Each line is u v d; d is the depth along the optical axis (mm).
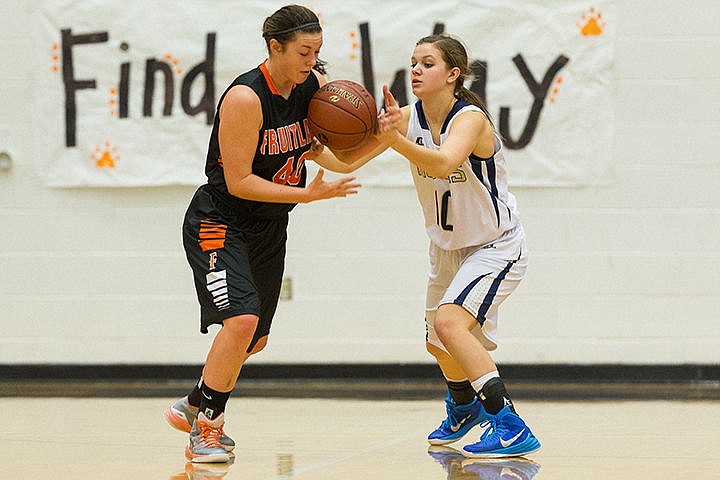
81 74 21578
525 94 20781
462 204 10836
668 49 20656
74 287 21781
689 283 20750
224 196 10414
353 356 21312
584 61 20688
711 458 10484
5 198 21844
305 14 9828
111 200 21672
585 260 20859
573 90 20719
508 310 21016
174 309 21641
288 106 10242
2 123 21781
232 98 9883
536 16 20734
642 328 20844
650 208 20766
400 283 21219
